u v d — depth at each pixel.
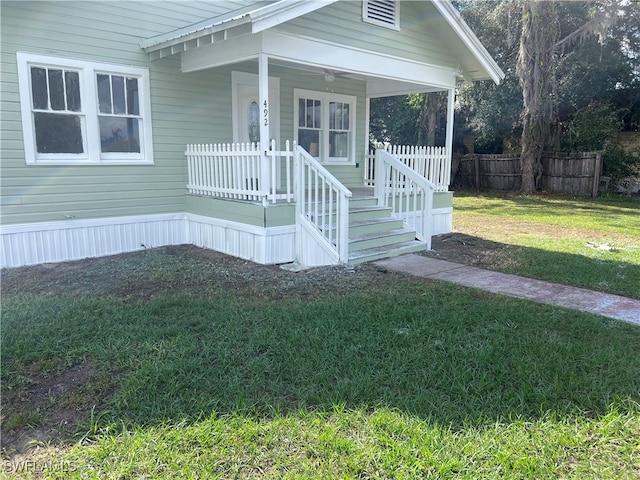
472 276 6.08
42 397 2.99
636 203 15.43
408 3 8.09
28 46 6.25
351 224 7.34
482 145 22.06
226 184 7.16
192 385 3.08
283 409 2.81
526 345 3.72
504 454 2.40
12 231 6.38
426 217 7.86
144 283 5.57
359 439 2.54
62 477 2.29
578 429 2.62
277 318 4.29
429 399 2.91
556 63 17.92
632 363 3.40
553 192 18.38
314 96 9.78
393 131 24.27
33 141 6.45
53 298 4.94
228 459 2.40
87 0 6.68
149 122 7.48
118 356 3.50
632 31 18.75
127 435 2.57
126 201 7.41
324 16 6.77
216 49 6.82
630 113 19.66
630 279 5.93
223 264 6.56
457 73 9.38
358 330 4.05
